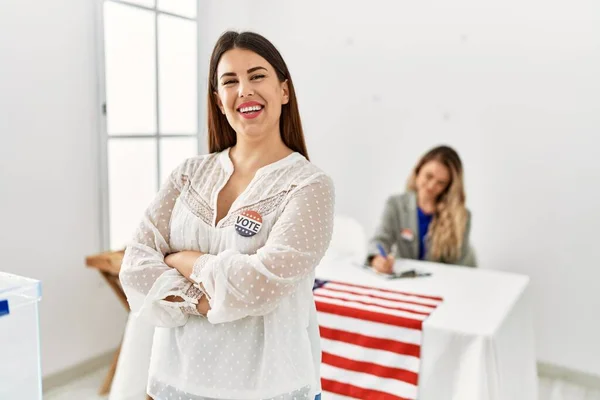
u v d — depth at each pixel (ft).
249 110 4.08
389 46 11.85
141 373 5.39
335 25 12.36
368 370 6.95
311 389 4.06
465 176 11.35
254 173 4.24
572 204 10.50
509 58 10.75
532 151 10.73
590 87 10.12
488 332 6.38
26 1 8.84
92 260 9.61
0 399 3.24
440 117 11.50
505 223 11.09
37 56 9.09
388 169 12.12
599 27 9.93
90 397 9.64
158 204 4.48
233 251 3.87
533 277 10.97
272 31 13.14
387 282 8.56
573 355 10.73
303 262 3.79
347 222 11.12
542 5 10.36
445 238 11.51
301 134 4.53
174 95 11.97
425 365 6.62
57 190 9.61
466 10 11.03
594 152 10.21
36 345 3.42
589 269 10.46
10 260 8.99
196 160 4.60
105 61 10.28
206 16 12.37
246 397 3.92
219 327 4.02
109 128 10.64
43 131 9.29
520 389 7.77
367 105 12.23
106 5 10.34
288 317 3.98
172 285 4.03
